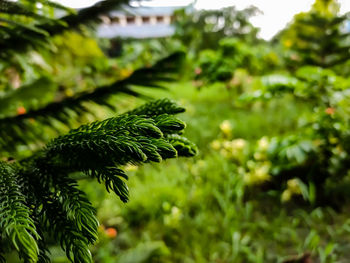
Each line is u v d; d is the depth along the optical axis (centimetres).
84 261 34
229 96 569
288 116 432
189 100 599
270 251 216
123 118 43
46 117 74
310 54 414
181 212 248
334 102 255
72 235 36
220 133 372
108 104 77
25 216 33
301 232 235
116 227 237
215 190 262
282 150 256
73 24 74
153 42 529
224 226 237
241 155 318
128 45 542
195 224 241
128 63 373
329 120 248
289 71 460
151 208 249
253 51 570
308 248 211
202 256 213
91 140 40
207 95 638
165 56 96
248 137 384
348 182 262
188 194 275
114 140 37
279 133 389
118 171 38
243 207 269
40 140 72
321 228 237
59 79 136
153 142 38
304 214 251
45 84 96
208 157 322
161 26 1806
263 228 241
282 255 210
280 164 272
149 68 89
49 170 43
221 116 477
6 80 99
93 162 40
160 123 42
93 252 181
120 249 216
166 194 262
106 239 199
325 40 397
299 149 245
